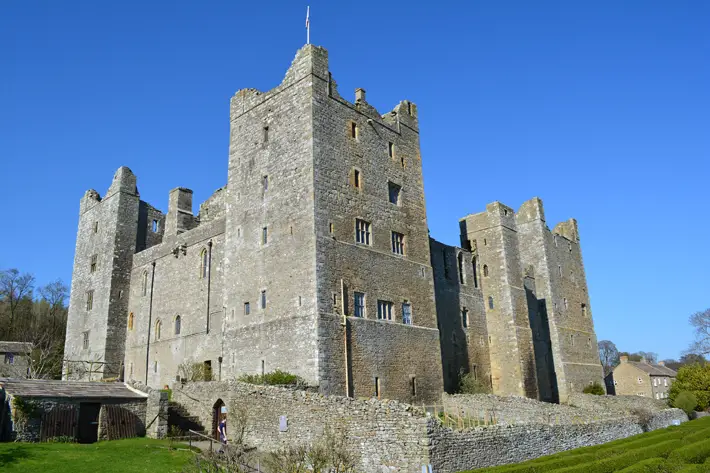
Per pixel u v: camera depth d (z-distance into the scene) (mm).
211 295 45531
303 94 39438
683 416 50781
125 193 57938
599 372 70000
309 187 37031
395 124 45531
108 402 30453
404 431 22531
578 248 75188
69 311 60344
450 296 53000
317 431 25750
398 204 43594
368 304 38219
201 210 53969
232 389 31594
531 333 56875
